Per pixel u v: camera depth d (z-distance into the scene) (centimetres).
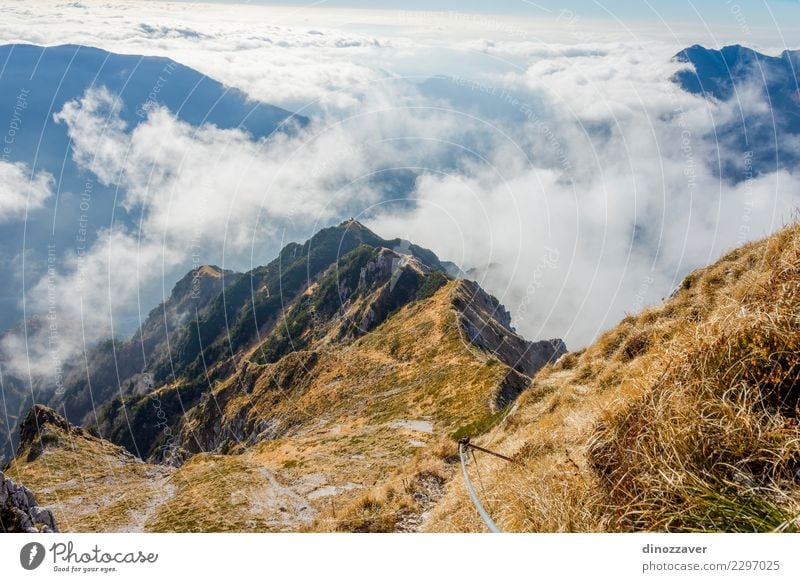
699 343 507
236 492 3362
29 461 7544
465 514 759
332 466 3538
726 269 1070
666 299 1282
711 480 414
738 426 419
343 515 1157
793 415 415
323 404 7406
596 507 491
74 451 7819
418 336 7862
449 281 9919
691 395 469
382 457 3616
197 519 2900
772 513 375
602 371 1109
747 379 449
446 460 1410
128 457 8525
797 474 384
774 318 467
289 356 10256
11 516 827
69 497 4962
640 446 473
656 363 561
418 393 5844
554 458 662
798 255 537
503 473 831
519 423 1339
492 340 8531
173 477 4909
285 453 4606
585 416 789
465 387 5322
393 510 1090
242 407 10131
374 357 7862
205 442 11131
